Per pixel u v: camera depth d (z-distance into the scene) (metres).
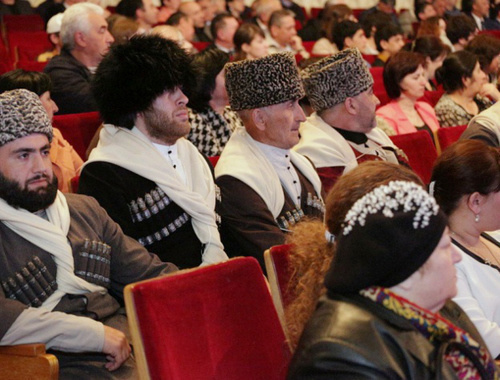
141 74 3.54
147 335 2.08
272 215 3.79
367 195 1.81
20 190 2.90
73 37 5.90
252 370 2.28
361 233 1.78
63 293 2.95
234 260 2.39
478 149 2.85
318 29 10.96
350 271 1.77
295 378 1.73
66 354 2.88
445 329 1.83
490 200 2.84
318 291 2.09
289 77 3.92
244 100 3.94
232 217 3.76
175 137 3.64
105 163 3.51
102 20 5.94
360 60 4.52
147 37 3.63
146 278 3.24
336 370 1.68
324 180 4.38
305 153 4.46
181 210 3.58
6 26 8.81
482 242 3.01
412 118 6.27
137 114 3.61
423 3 12.40
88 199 3.24
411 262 1.78
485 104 6.78
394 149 4.69
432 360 1.78
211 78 4.83
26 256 2.91
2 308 2.73
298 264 2.22
